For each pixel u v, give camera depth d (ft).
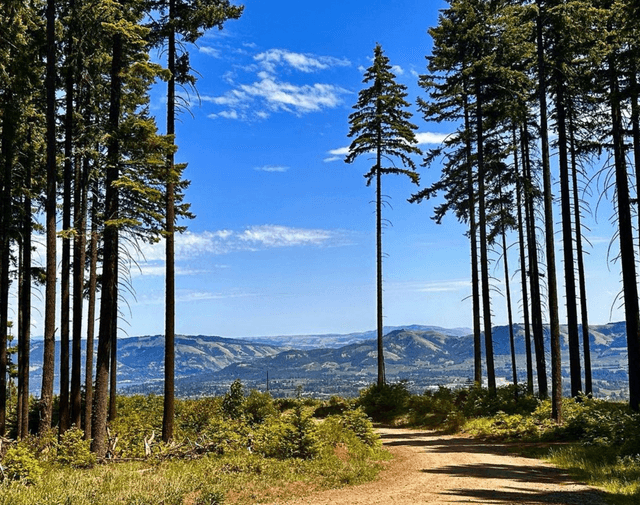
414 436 67.92
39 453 45.03
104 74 59.57
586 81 60.90
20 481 33.96
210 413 73.00
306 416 46.70
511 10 60.80
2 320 56.75
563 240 70.08
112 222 46.03
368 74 97.19
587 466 38.83
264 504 31.17
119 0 52.39
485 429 63.57
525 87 76.13
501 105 75.10
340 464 43.32
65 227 58.65
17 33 51.72
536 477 37.40
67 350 56.03
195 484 34.50
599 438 46.16
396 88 96.73
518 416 62.18
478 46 78.64
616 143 61.36
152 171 50.37
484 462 44.68
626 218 60.08
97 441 47.19
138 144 49.49
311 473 39.75
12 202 64.44
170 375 53.52
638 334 58.49
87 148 49.37
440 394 92.89
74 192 62.44
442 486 34.83
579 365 70.54
